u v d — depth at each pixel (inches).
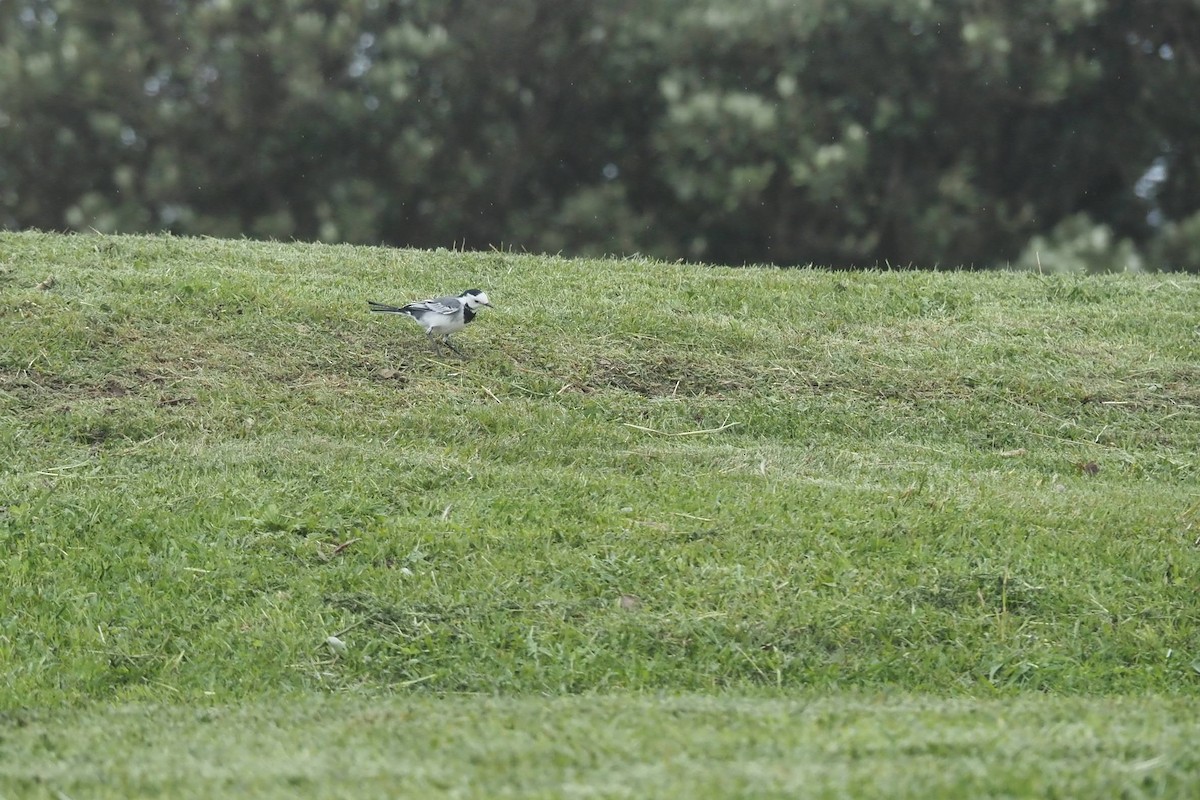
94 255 1330.0
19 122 2433.6
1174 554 867.4
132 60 2409.0
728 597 806.5
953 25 2306.8
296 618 789.9
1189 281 1494.8
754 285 1392.7
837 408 1127.6
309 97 2373.3
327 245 1507.1
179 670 757.3
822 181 2224.4
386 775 497.7
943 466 1038.4
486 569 832.9
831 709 617.6
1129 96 2409.0
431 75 2425.0
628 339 1218.6
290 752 552.4
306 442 998.4
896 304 1364.4
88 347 1114.1
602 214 2356.1
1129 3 2367.1
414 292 1296.8
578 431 1047.6
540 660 757.9
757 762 495.5
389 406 1074.1
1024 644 778.8
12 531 868.0
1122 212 2458.2
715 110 2236.7
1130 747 512.1
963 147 2375.7
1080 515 921.5
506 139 2437.3
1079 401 1161.4
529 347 1184.8
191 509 898.1
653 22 2380.7
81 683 741.9
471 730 574.9
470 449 1008.9
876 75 2329.0
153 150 2448.3
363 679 748.6
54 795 496.1
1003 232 2372.0
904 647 773.3
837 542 868.0
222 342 1146.7
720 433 1083.3
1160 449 1095.6
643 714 601.0
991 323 1323.8
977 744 517.0
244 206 2471.7
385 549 854.5
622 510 907.4
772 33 2311.8
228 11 2363.4
